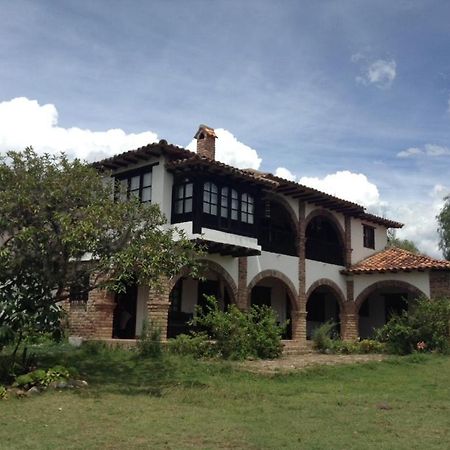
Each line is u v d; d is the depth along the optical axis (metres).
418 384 13.51
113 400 10.45
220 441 7.61
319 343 20.75
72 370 12.26
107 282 12.49
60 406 9.75
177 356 15.73
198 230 17.55
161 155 18.17
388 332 20.72
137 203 12.78
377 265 24.94
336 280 25.30
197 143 21.73
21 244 11.75
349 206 24.83
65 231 11.45
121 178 19.45
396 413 9.84
